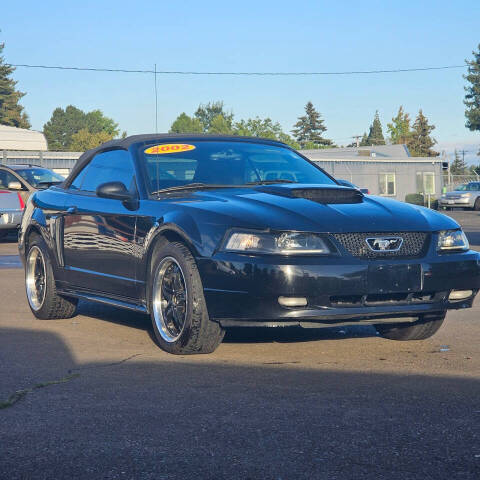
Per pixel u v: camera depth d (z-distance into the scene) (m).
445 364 4.46
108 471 2.71
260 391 3.80
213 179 5.44
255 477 2.62
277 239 4.40
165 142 5.77
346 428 3.16
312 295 4.36
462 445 2.92
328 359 4.62
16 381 4.11
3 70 92.31
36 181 15.95
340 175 47.53
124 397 3.72
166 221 4.84
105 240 5.52
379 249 4.51
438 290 4.63
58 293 6.19
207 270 4.50
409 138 98.88
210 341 4.68
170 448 2.94
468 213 36.38
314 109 131.12
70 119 145.00
